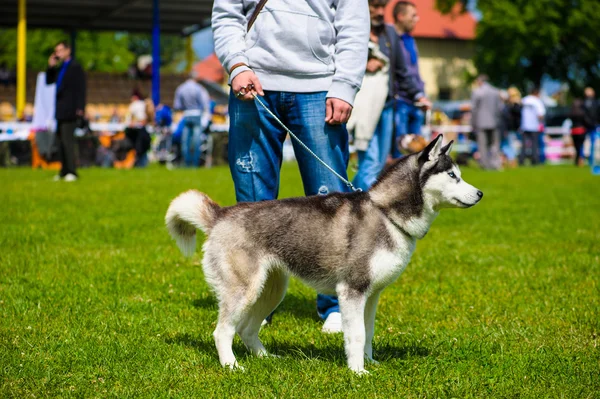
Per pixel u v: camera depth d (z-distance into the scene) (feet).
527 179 53.83
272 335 15.34
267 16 14.71
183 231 13.85
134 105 63.93
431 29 153.69
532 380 12.29
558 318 16.42
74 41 87.40
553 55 137.08
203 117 63.67
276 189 15.69
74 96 43.55
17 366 12.35
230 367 12.85
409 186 12.65
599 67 137.59
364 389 11.71
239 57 14.60
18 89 67.62
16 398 11.08
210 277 12.96
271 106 15.01
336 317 16.11
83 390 11.48
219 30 15.02
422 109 28.35
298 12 14.62
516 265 22.36
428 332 15.44
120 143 61.93
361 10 14.79
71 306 16.65
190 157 61.98
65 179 44.98
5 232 25.22
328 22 14.78
